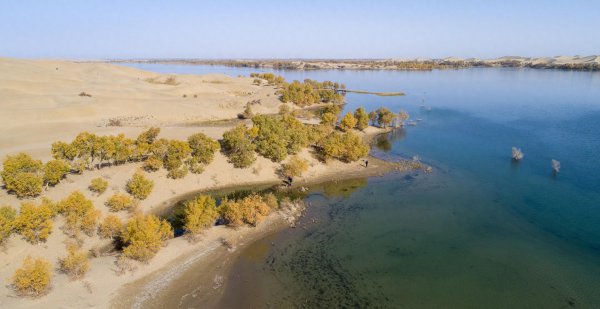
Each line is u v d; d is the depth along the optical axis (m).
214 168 64.69
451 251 44.28
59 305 31.75
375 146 88.75
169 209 53.75
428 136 98.69
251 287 37.53
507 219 52.28
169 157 60.38
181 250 42.28
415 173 70.31
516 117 121.88
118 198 49.03
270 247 44.84
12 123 82.19
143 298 34.81
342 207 56.22
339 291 37.09
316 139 76.31
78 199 43.88
